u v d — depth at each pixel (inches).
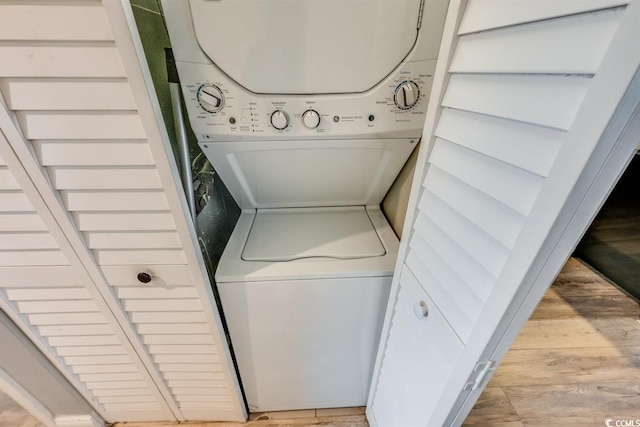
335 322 44.0
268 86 31.2
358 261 40.8
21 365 42.6
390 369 43.0
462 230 23.8
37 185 26.3
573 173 14.7
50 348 42.8
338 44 29.6
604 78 12.9
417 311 31.7
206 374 48.2
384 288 41.1
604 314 82.0
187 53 29.1
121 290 35.7
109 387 50.5
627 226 87.3
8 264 31.8
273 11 27.5
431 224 29.0
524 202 17.5
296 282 39.3
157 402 53.9
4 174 25.5
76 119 23.7
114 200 28.1
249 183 45.9
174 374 48.3
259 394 55.1
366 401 58.9
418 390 34.5
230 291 39.4
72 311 37.9
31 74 21.7
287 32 28.6
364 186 48.5
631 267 87.0
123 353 44.1
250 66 30.0
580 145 14.2
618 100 12.7
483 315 22.0
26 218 28.4
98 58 21.4
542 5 15.6
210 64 29.8
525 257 17.8
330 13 28.0
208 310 38.4
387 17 28.7
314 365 50.2
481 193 21.4
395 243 44.4
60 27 20.3
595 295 88.0
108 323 39.6
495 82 19.2
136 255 32.3
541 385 64.7
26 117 23.3
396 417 42.4
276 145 36.4
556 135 15.5
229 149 36.6
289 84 31.3
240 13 27.5
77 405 51.6
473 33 21.5
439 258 28.0
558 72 15.0
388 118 33.8
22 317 38.3
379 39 29.7
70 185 26.8
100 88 22.6
